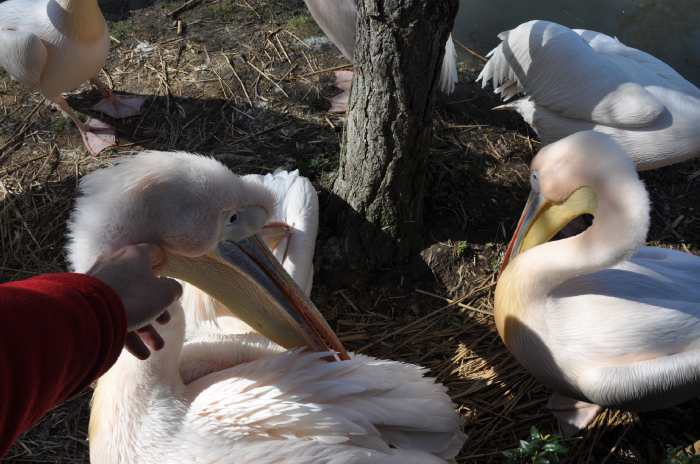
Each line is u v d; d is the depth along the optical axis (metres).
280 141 4.92
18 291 1.33
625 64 4.52
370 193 4.11
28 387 1.26
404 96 3.69
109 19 5.91
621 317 3.28
